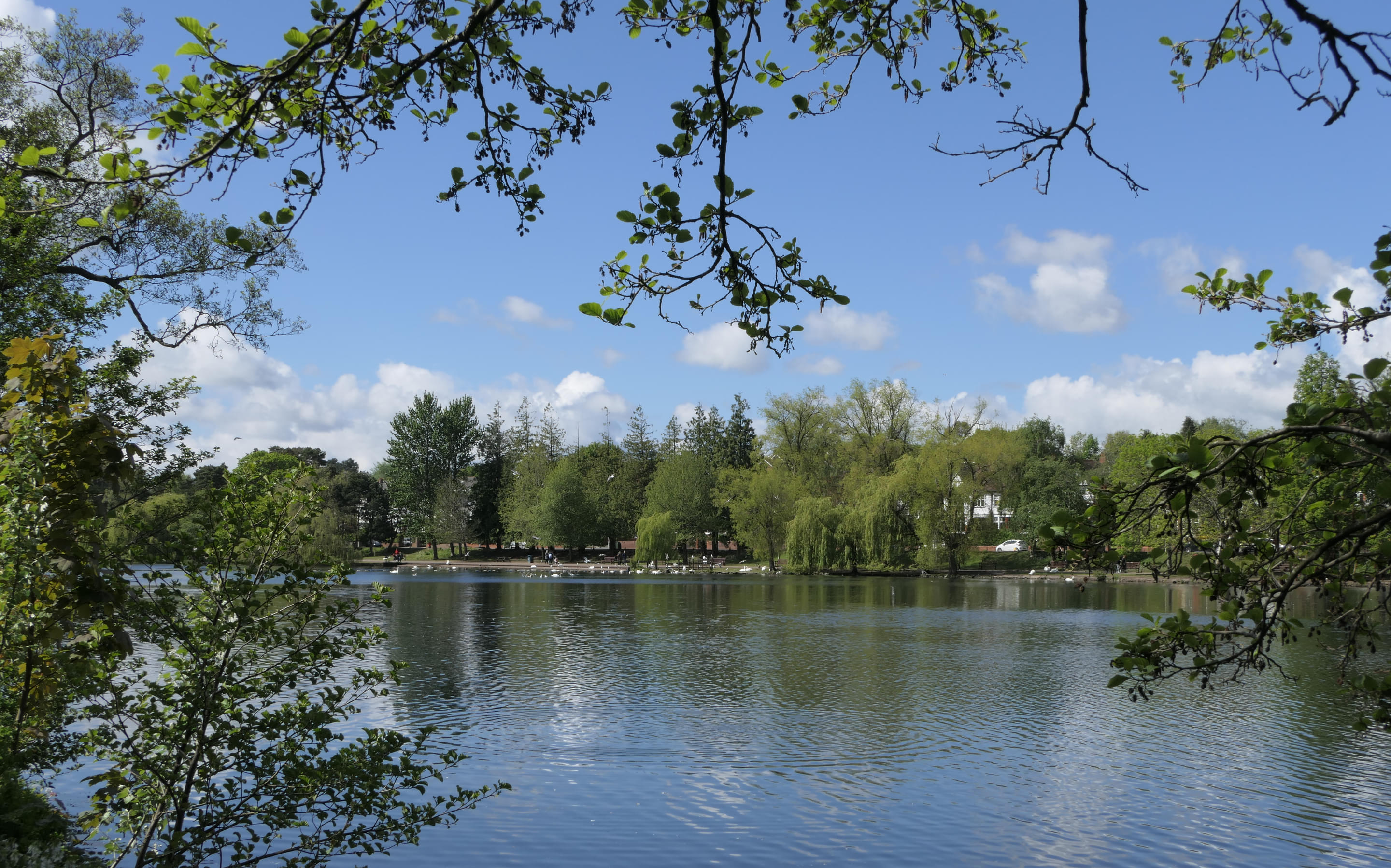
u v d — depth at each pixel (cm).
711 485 8531
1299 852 1099
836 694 2062
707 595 5112
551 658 2608
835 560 6506
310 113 384
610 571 8069
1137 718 1808
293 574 641
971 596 4934
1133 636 3116
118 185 361
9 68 1622
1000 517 7212
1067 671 2380
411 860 1042
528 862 1047
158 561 626
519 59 414
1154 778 1402
